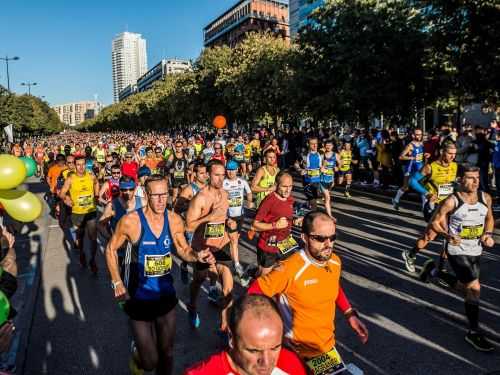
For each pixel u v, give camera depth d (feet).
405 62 55.52
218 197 16.16
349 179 43.06
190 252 11.64
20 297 18.79
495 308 16.39
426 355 13.28
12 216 11.45
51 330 15.74
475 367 12.57
